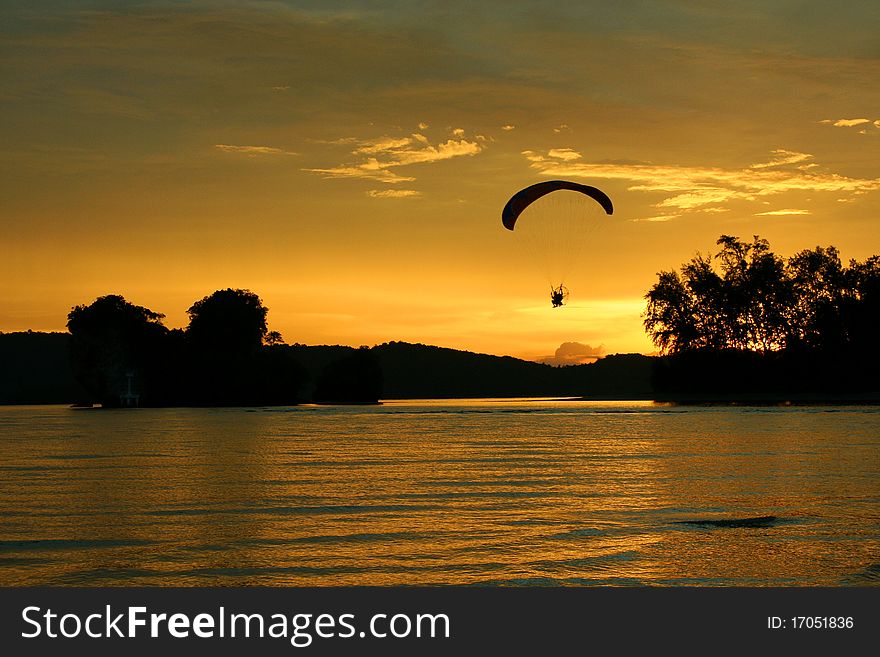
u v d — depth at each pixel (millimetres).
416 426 103812
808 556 27047
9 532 31328
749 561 26562
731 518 33156
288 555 27688
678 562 26547
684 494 39594
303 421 118938
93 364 187750
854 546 28266
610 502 37500
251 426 106188
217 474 49469
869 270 168875
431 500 38562
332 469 51938
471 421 115188
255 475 48812
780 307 170750
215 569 26156
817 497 38125
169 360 186375
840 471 47594
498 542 29281
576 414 132375
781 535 29953
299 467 53281
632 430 88500
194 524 32781
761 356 170750
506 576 25266
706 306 171125
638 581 24734
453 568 26062
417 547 28609
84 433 94000
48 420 131875
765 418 104375
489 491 41375
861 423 91500
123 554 27922
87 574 25766
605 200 81625
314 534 30781
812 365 165500
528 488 42375
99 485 44500
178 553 28016
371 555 27609
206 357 184625
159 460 58812
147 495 40562
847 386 164500
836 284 169250
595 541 29297
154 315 193000
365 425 106625
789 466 50375
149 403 189500
